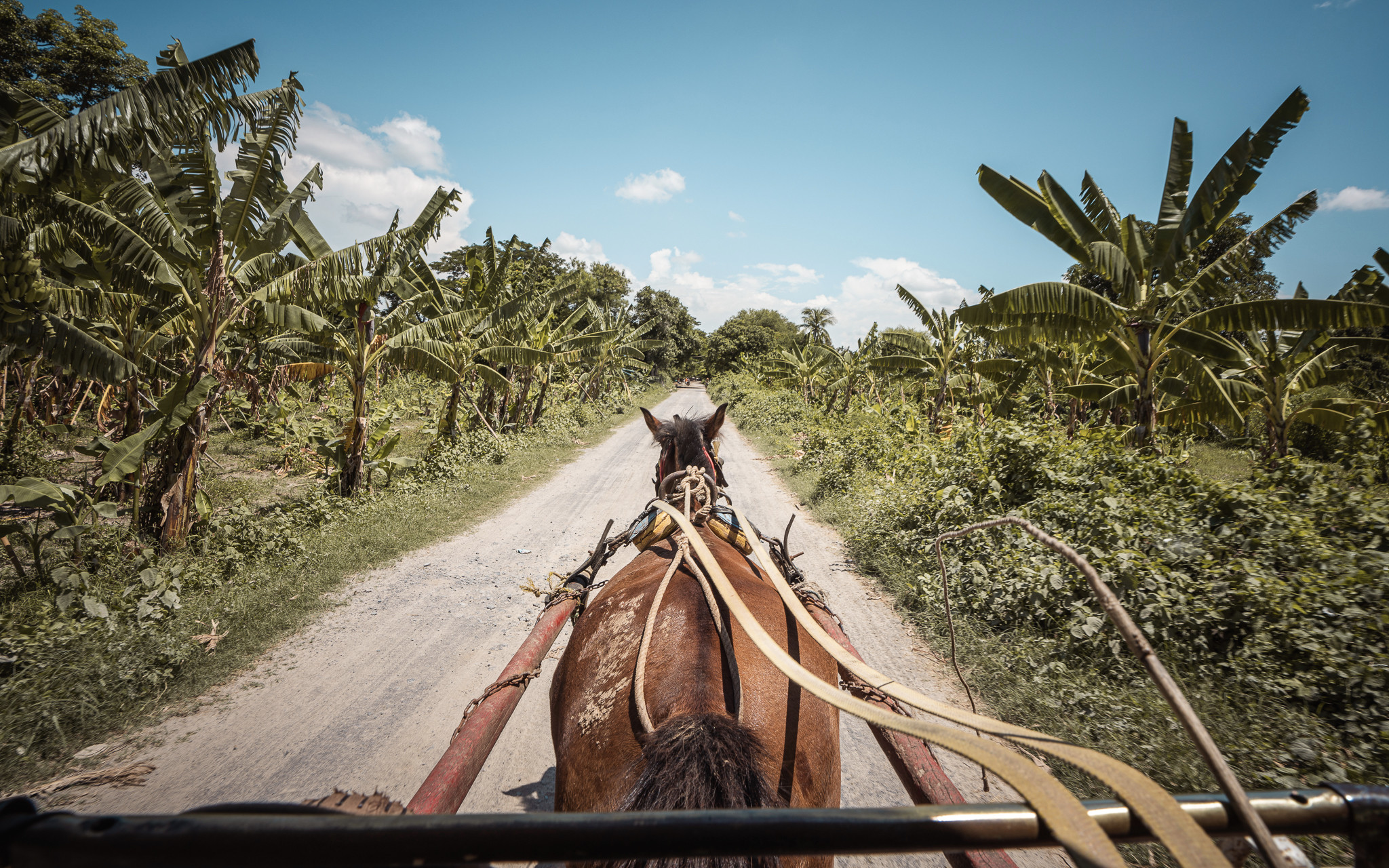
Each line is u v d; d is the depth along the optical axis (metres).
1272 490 6.09
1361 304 7.43
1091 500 6.46
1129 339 9.29
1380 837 1.05
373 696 4.75
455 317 11.38
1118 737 3.78
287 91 7.24
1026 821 0.97
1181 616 4.66
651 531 2.85
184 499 7.77
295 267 8.76
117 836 0.83
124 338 9.55
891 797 3.64
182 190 7.61
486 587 7.14
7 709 4.06
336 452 10.88
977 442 8.33
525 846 0.88
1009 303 8.90
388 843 0.86
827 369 32.41
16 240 5.89
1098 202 9.11
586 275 46.94
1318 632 4.15
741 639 1.98
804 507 11.84
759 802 1.31
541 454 17.58
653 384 66.00
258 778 3.78
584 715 1.87
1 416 13.82
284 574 7.02
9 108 5.68
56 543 8.14
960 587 6.04
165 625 5.38
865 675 1.47
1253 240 8.20
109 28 19.19
